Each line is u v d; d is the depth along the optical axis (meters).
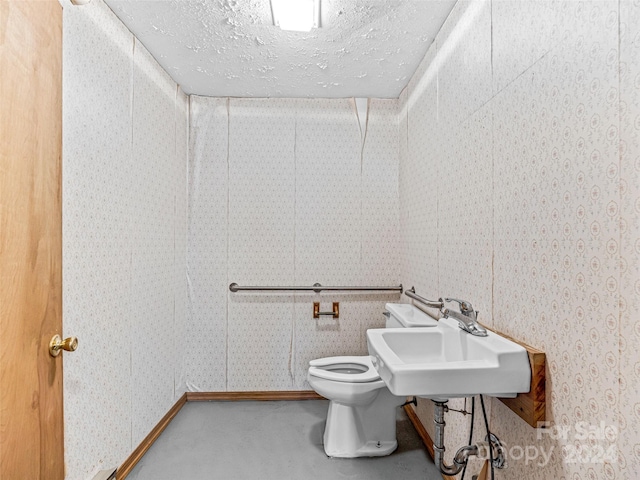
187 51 2.08
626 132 0.76
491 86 1.34
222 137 2.72
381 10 1.71
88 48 1.51
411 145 2.41
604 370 0.82
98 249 1.58
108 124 1.66
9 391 0.93
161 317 2.26
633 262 0.74
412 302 2.39
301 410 2.54
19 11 0.95
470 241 1.52
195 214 2.70
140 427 1.98
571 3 0.92
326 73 2.35
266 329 2.73
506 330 1.25
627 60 0.76
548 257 1.02
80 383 1.45
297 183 2.75
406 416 2.46
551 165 1.01
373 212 2.77
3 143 0.90
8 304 0.92
